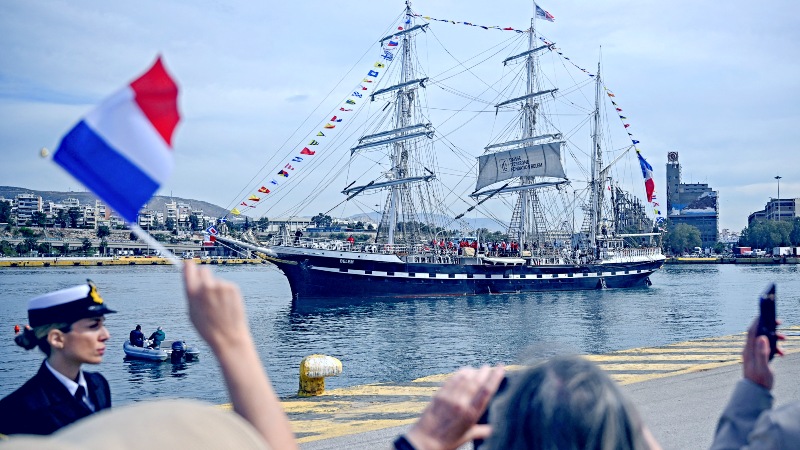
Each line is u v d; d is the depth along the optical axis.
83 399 6.43
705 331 51.81
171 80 2.71
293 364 38.94
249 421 2.50
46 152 2.70
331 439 11.12
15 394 6.27
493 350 43.56
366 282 85.44
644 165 102.62
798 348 19.36
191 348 39.72
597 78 116.69
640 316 64.06
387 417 13.46
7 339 51.41
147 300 90.38
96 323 6.34
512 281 96.62
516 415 2.59
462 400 2.82
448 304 79.56
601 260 110.56
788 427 3.65
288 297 97.31
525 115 114.50
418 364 38.34
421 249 96.69
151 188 2.72
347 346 46.44
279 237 90.44
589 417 2.48
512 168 112.31
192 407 1.96
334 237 173.50
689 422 11.57
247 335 2.59
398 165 99.19
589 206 119.94
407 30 99.69
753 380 4.23
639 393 13.91
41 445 1.71
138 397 30.12
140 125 2.69
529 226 115.25
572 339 47.78
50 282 136.38
